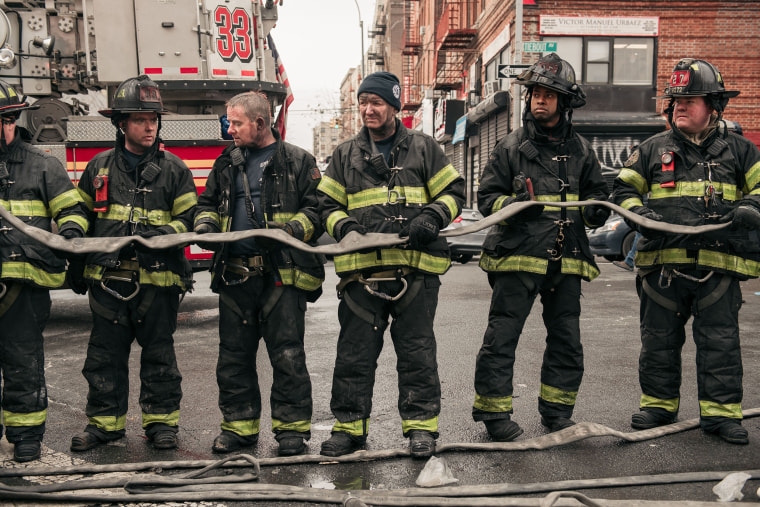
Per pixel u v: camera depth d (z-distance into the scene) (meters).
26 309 3.76
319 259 3.99
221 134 7.43
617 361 5.89
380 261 3.72
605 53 19.55
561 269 3.96
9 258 3.66
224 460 3.47
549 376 4.12
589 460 3.63
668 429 4.02
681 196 4.01
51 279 3.80
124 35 7.56
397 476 3.47
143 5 7.53
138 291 3.93
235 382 3.93
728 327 3.96
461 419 4.44
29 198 3.78
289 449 3.79
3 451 3.93
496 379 3.98
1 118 3.72
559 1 19.42
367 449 3.92
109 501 3.19
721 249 3.94
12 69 8.09
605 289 10.68
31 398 3.78
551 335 4.12
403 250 3.73
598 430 3.82
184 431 4.28
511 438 3.96
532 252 3.93
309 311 9.14
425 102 32.72
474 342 6.88
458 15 29.27
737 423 3.92
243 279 3.85
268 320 3.88
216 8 7.63
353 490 3.21
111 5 7.54
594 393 4.93
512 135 4.09
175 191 4.07
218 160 4.00
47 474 3.53
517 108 17.97
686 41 19.50
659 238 4.05
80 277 4.04
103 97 8.71
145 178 3.95
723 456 3.66
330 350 6.66
